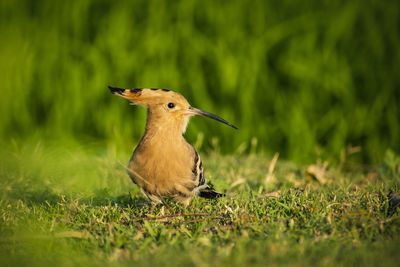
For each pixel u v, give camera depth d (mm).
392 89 12289
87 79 12867
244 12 12617
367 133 12078
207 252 4738
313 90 12266
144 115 12414
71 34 13328
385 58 12430
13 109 13062
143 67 12602
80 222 6094
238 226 5578
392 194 6180
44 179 8242
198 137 11164
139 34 12891
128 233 5527
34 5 13727
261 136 12070
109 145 11562
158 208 6855
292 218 5727
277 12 12586
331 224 5348
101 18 13227
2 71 13180
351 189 7305
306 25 12453
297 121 11906
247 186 7695
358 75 12438
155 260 4660
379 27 12430
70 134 12625
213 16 12633
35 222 5992
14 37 13453
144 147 6469
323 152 11797
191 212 6438
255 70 12203
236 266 4402
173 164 6406
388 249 4543
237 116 12156
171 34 12688
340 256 4527
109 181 8391
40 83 13141
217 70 12273
